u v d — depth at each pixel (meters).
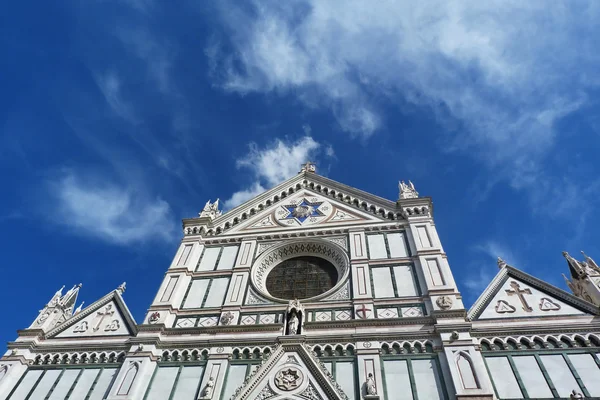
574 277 27.31
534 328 23.23
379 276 28.41
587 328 22.77
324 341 24.31
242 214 36.75
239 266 31.14
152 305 28.47
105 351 26.28
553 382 20.78
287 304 27.52
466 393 20.22
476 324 24.12
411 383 21.58
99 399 23.50
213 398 22.28
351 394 21.52
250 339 25.11
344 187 37.50
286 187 39.25
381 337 23.94
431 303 25.41
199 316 27.80
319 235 32.91
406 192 35.53
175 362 24.80
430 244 29.83
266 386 22.36
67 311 30.78
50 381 24.95
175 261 32.22
